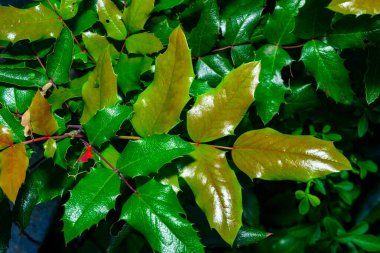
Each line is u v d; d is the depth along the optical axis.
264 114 0.36
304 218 0.75
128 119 0.34
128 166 0.30
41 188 0.34
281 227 0.76
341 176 0.60
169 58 0.30
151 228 0.29
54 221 0.57
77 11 0.36
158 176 0.31
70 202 0.29
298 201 0.75
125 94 0.34
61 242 0.70
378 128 0.67
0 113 0.32
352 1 0.31
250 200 0.67
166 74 0.30
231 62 0.39
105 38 0.35
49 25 0.35
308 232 0.70
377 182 0.77
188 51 0.29
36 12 0.35
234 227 0.30
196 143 0.32
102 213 0.29
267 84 0.36
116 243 0.41
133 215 0.30
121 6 0.38
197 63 0.37
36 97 0.30
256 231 0.38
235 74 0.30
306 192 0.52
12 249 0.62
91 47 0.35
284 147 0.31
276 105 0.36
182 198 0.37
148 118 0.31
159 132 0.31
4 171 0.29
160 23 0.37
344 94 0.37
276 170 0.31
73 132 0.32
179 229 0.29
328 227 0.66
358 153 0.70
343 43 0.36
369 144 0.70
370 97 0.37
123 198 0.35
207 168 0.31
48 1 0.35
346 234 0.66
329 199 0.70
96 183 0.30
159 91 0.30
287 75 0.42
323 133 0.53
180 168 0.31
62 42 0.34
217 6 0.36
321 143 0.30
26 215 0.34
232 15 0.37
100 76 0.31
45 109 0.30
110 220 0.44
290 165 0.30
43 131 0.31
